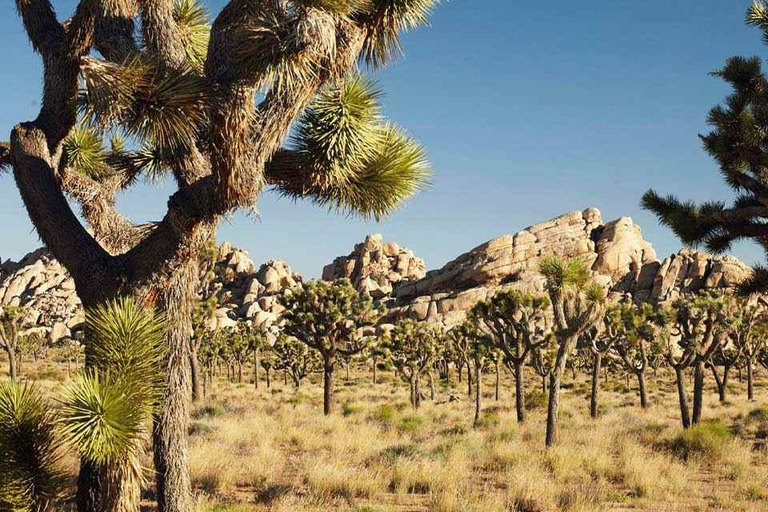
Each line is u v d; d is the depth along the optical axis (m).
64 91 4.74
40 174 4.58
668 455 14.52
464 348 41.62
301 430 17.77
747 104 7.35
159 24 4.73
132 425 3.56
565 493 10.63
